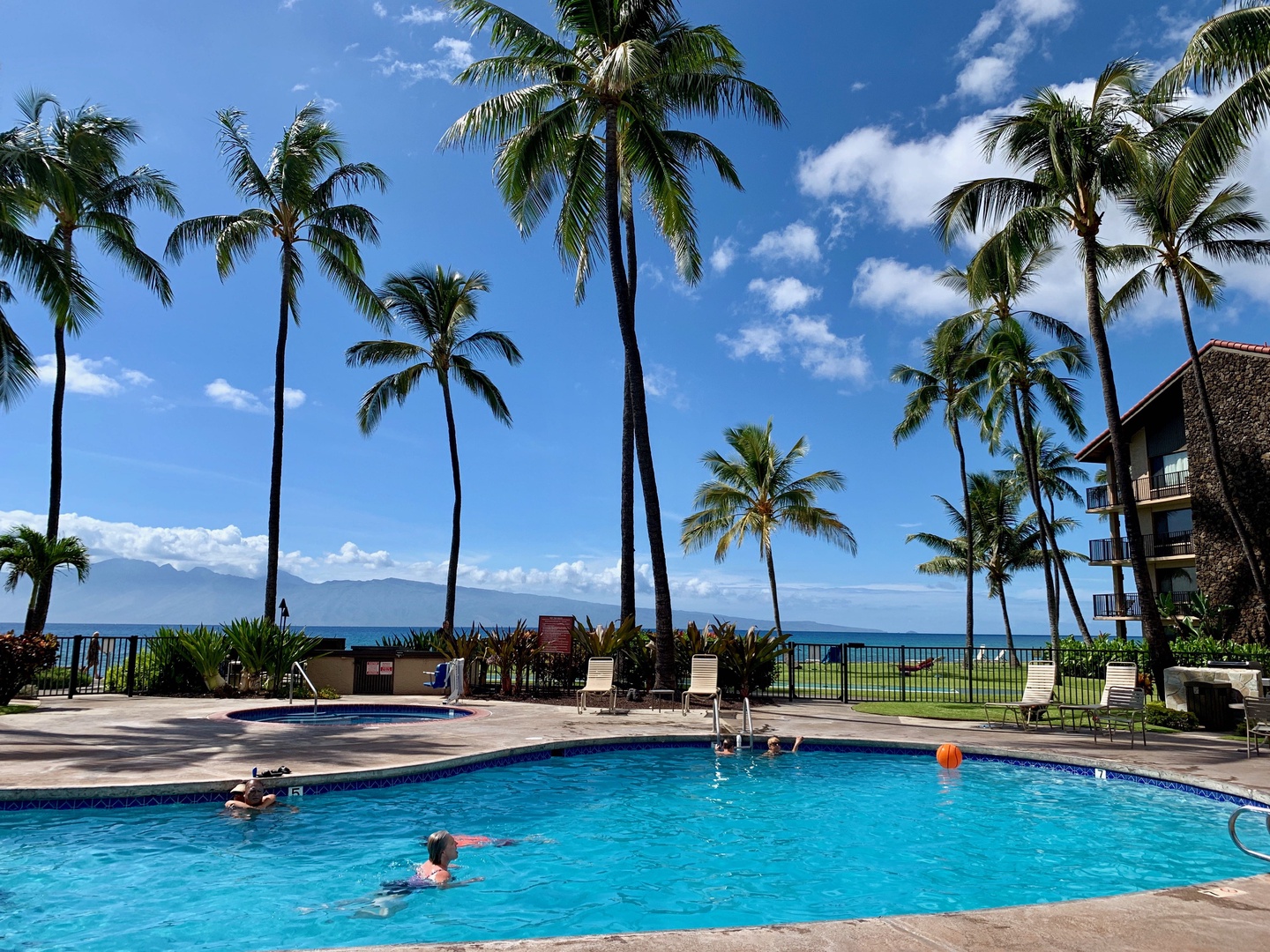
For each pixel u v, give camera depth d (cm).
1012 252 1878
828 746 1166
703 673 1467
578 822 766
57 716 1260
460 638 1903
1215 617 2705
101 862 596
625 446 2080
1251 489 2656
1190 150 1473
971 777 1004
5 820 684
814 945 310
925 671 2770
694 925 510
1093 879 608
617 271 1772
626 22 1745
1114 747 1130
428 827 723
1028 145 1853
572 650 1886
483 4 1728
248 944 460
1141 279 2389
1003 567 4556
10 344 1673
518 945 302
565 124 1797
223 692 1739
